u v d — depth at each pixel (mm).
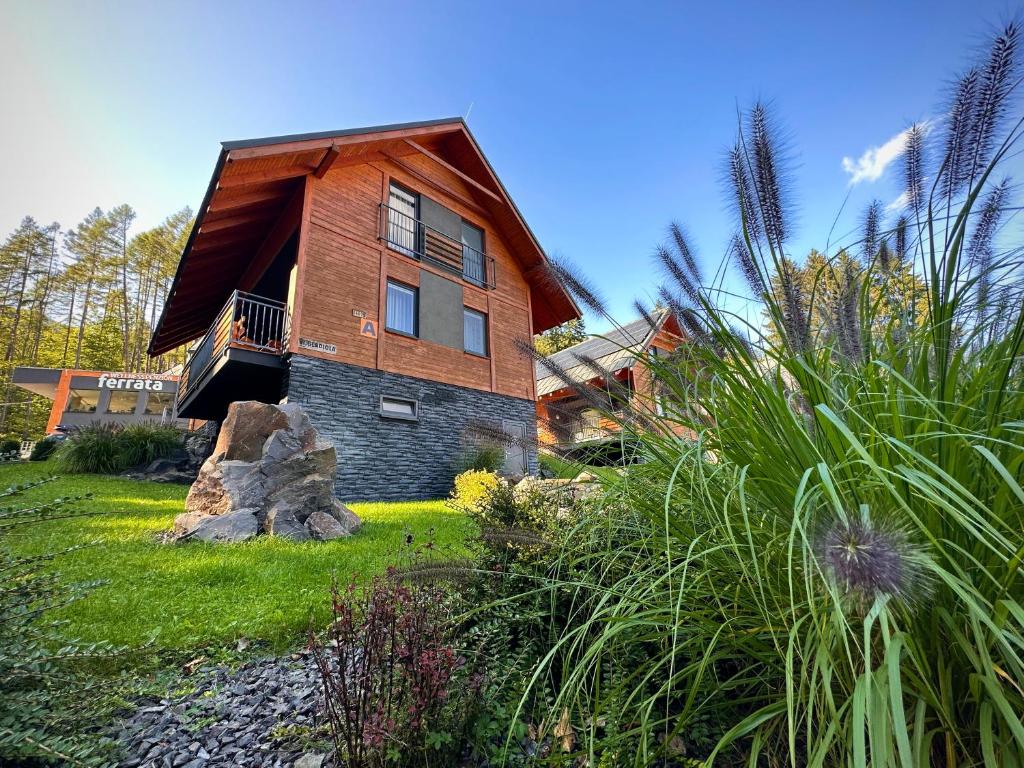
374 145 9008
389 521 5234
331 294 8305
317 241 8289
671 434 1524
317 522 4500
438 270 10352
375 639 1376
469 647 1793
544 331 14281
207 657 2193
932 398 1122
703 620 1227
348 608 1508
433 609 1669
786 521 1164
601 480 1632
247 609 2592
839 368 1315
